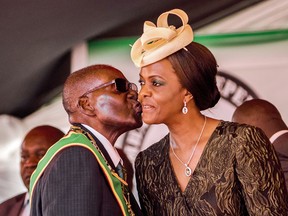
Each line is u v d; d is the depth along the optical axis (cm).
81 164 299
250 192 307
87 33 551
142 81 320
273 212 305
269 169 308
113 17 539
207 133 321
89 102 324
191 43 315
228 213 310
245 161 307
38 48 544
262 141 311
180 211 319
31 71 563
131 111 327
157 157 334
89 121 325
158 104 314
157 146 338
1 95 585
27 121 597
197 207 314
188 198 317
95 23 540
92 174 298
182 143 324
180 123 320
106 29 553
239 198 314
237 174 311
